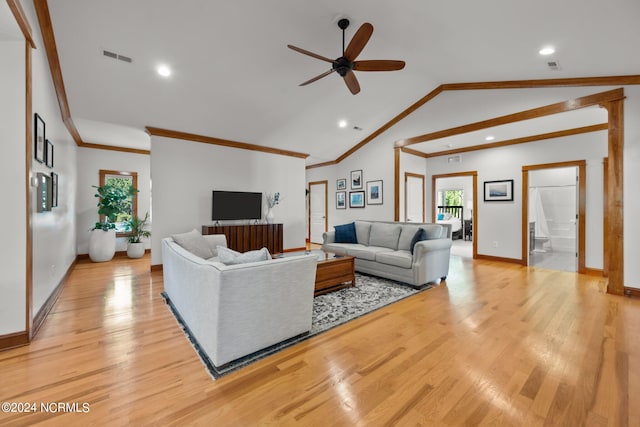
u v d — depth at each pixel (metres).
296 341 2.29
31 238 2.29
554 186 7.24
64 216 4.18
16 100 2.20
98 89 3.71
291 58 3.78
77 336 2.37
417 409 1.53
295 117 5.32
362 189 7.04
